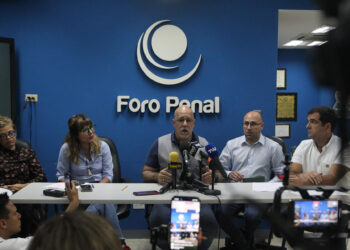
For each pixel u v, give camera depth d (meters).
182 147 2.20
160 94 3.35
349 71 0.16
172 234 1.70
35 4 3.20
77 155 2.63
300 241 0.27
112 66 3.30
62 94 3.27
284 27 4.01
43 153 3.28
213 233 2.18
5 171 2.58
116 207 2.51
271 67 3.38
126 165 3.36
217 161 2.03
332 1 0.16
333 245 0.27
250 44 3.36
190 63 3.35
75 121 2.58
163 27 3.30
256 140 2.79
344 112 0.17
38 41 3.23
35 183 2.43
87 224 0.33
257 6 3.33
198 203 1.73
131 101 3.30
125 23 3.28
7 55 3.10
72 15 3.24
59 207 3.11
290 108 5.54
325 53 0.17
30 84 3.24
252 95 3.39
